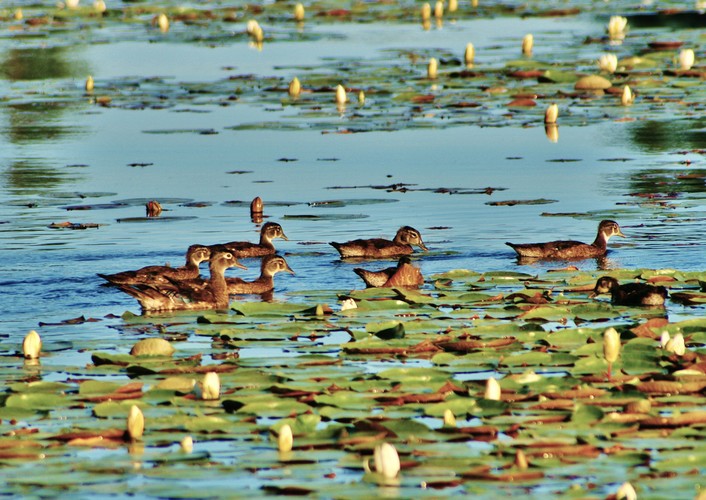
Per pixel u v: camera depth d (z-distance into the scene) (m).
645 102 41.47
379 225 26.61
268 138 37.72
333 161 34.06
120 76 49.69
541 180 30.67
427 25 63.94
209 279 21.52
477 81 45.69
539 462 11.83
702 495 10.38
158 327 18.55
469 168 32.56
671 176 30.55
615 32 55.38
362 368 15.45
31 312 19.83
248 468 11.83
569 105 41.28
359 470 11.77
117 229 26.34
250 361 15.88
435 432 12.73
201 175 32.38
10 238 25.41
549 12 65.94
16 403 13.95
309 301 20.33
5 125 40.19
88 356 16.70
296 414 13.50
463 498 10.95
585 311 18.45
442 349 16.31
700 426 12.80
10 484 11.50
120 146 36.50
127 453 12.34
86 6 69.88
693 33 55.94
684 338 16.59
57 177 32.12
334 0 75.06
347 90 44.91
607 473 11.49
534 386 14.38
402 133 38.25
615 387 14.17
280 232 25.00
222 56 54.47
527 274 21.48
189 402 13.99
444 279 21.25
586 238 24.91
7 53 56.28
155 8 69.94
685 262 22.45
